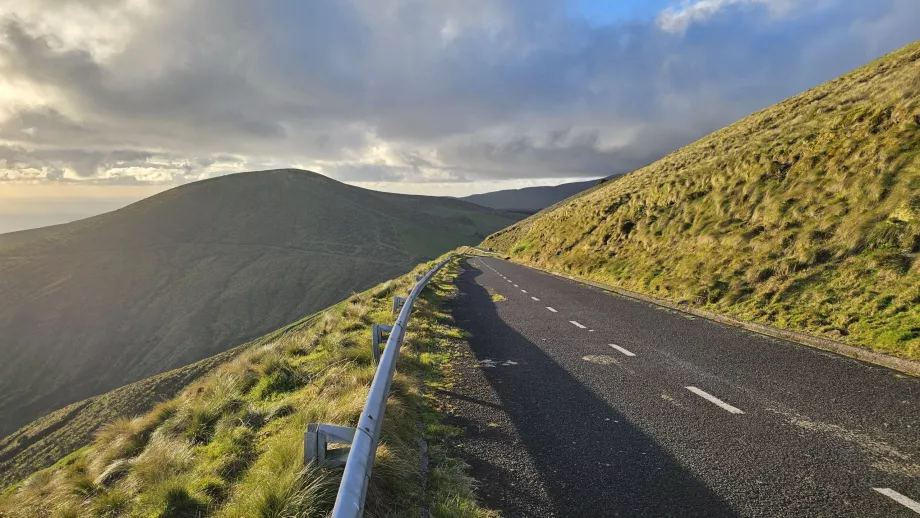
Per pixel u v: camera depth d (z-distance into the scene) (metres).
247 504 3.04
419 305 11.94
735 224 14.30
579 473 3.68
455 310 12.42
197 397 6.50
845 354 6.96
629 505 3.22
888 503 3.16
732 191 16.19
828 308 8.70
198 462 4.27
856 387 5.46
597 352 7.48
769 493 3.31
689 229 16.55
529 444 4.22
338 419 4.29
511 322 10.41
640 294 14.11
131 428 6.11
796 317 8.85
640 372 6.32
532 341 8.45
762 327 8.80
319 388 5.70
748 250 12.42
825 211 11.35
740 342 7.84
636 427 4.52
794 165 14.38
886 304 7.92
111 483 4.40
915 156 10.39
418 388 5.68
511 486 3.50
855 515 3.03
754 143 18.58
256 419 5.10
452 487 3.42
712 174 18.64
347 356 6.93
